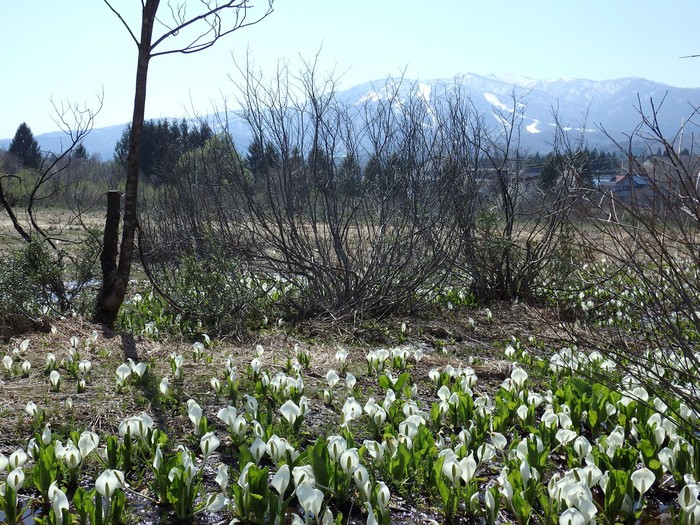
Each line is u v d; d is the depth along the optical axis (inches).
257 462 175.5
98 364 284.5
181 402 240.8
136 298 431.5
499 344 365.1
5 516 151.3
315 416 235.0
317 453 166.2
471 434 198.7
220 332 360.2
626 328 287.9
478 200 494.3
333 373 248.4
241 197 433.1
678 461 188.4
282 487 152.1
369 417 219.1
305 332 376.5
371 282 412.5
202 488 176.7
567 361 272.8
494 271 485.4
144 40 338.3
